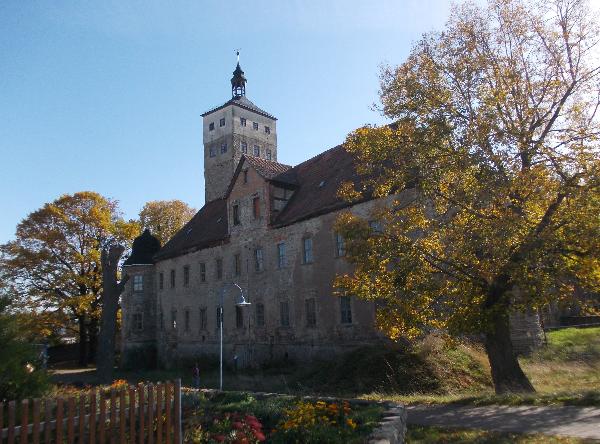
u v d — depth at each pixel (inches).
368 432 355.9
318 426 369.1
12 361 296.8
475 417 499.2
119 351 2321.6
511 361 673.0
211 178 2351.1
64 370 1809.8
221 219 1744.6
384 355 952.9
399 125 682.8
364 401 472.4
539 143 596.1
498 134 594.6
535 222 618.8
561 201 619.5
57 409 246.2
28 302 1809.8
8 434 229.8
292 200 1437.0
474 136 605.6
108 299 1110.4
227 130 2309.3
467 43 658.2
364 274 698.8
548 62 646.5
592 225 557.3
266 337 1375.5
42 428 243.1
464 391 817.5
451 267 683.4
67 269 1898.4
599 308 637.9
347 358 1029.2
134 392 274.8
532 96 643.5
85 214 1911.9
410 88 660.1
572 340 1175.0
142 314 1927.9
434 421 499.5
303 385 983.6
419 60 680.4
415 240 705.6
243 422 384.2
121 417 266.1
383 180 719.7
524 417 473.7
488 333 672.4
